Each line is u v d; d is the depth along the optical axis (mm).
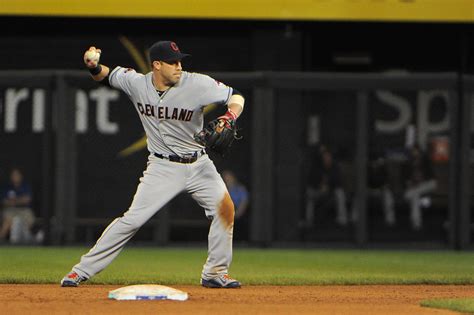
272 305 27969
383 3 57969
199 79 30219
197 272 41094
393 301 30172
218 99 30281
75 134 57625
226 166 59594
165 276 38188
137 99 30609
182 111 30125
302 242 58688
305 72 61188
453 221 57750
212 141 29953
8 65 61312
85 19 60844
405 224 60219
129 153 60750
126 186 60875
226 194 31453
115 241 31094
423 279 38375
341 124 60625
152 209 30828
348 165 60344
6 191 59938
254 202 57438
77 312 25781
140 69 61156
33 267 42844
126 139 60719
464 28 62562
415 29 62750
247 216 59344
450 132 57656
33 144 60688
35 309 26344
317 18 57844
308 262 48438
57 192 57188
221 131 29938
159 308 26594
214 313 25750
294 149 59500
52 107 57562
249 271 42312
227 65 61031
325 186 59906
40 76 57156
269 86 57250
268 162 57469
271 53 60594
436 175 60688
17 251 53781
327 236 59531
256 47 60594
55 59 61406
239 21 60562
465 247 57688
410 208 60281
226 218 31656
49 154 57469
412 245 57688
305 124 60250
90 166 60594
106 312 25766
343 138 60625
